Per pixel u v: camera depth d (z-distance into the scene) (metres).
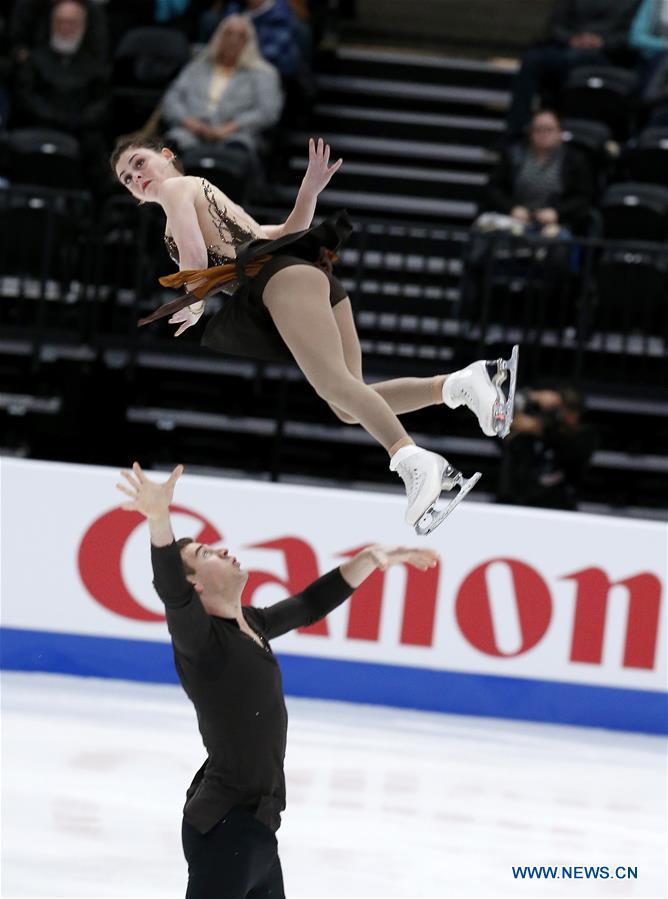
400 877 18.16
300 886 17.47
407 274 37.75
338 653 29.06
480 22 48.53
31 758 22.36
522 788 23.47
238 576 13.88
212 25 42.09
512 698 29.12
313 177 13.43
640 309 34.22
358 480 35.06
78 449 35.03
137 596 28.94
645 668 29.20
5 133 37.53
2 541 28.80
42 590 28.83
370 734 26.58
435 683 29.12
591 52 41.25
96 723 25.17
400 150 42.91
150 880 17.23
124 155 13.84
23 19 40.03
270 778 13.48
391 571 29.03
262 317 12.99
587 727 29.17
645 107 40.50
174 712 26.59
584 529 29.09
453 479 12.18
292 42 40.44
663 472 34.75
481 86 45.25
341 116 43.62
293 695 29.17
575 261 34.34
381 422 12.19
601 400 34.38
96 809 19.94
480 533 29.02
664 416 35.16
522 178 36.22
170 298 34.53
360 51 47.53
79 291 34.41
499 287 34.16
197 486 28.80
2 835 18.47
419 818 21.00
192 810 13.27
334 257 13.21
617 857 19.88
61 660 28.94
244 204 35.19
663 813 22.58
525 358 33.88
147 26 42.94
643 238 35.56
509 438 31.64
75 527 28.83
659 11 42.88
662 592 29.12
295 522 28.88
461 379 13.31
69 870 17.36
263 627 14.57
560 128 36.94
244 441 35.03
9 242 34.09
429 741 26.53
